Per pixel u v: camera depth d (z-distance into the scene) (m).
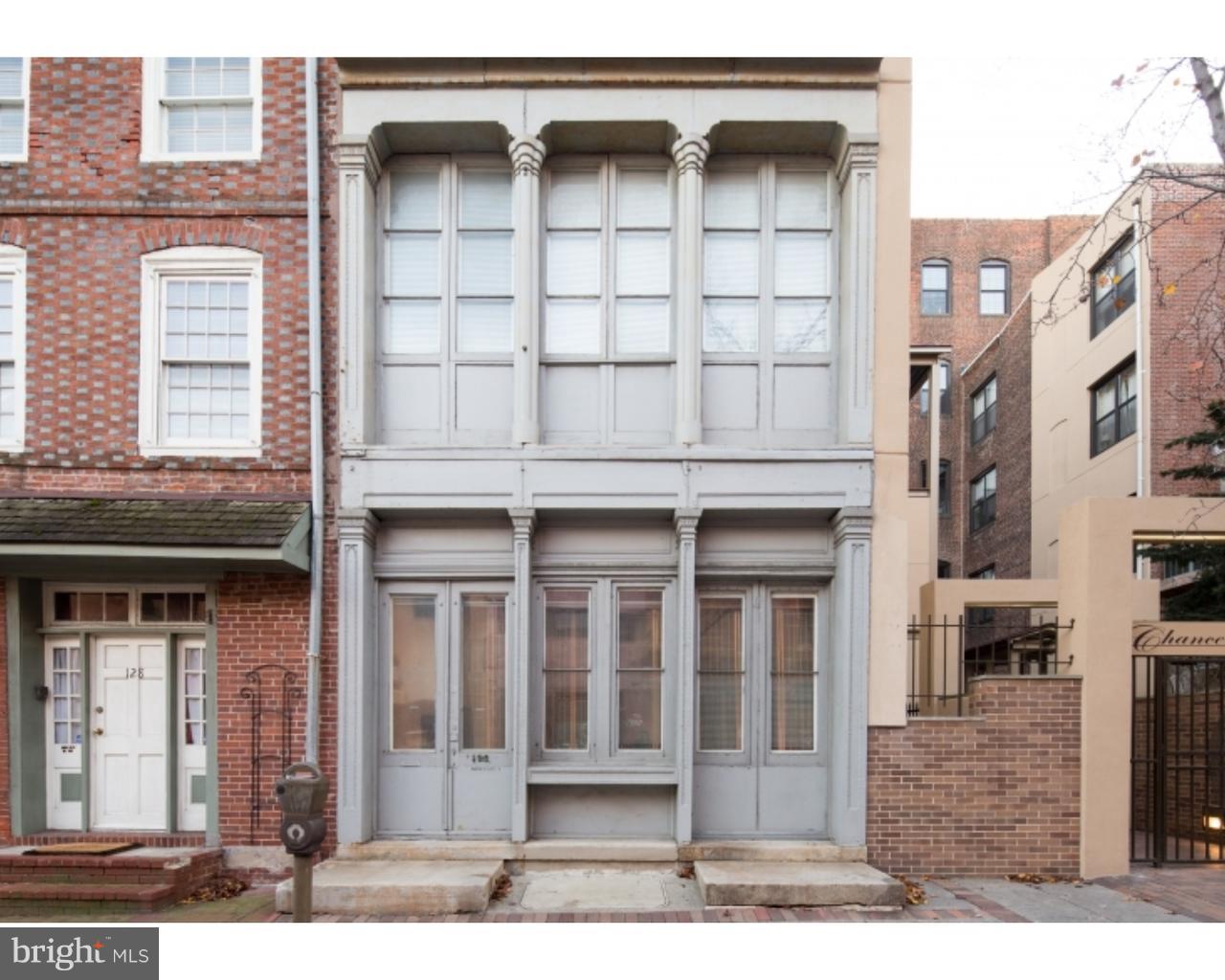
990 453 25.44
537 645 8.42
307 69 8.31
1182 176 8.25
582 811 8.28
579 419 8.59
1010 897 7.30
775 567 8.39
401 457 8.18
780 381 8.60
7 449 8.40
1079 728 8.10
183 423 8.52
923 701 11.44
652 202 8.75
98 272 8.46
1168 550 13.41
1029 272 28.27
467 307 8.67
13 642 8.38
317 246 8.31
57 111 8.52
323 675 8.23
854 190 8.25
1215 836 9.70
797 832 8.30
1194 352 15.77
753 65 8.24
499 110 8.27
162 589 8.63
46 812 8.58
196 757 8.55
